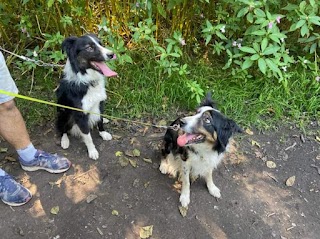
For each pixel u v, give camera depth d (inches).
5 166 57.1
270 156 61.1
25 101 66.1
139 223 50.5
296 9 61.4
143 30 61.5
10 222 49.9
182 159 51.1
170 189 55.1
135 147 61.2
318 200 55.0
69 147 60.9
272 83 69.2
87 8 65.7
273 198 54.9
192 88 62.7
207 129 45.8
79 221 50.3
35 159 55.2
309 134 64.7
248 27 65.4
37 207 51.8
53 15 65.3
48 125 63.9
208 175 53.4
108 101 66.8
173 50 67.8
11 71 70.4
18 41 72.3
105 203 52.6
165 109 67.2
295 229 51.1
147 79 69.0
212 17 71.5
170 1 61.2
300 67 71.1
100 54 51.3
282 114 67.6
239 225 51.1
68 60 52.7
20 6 66.4
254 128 65.4
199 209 52.6
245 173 58.3
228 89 69.1
